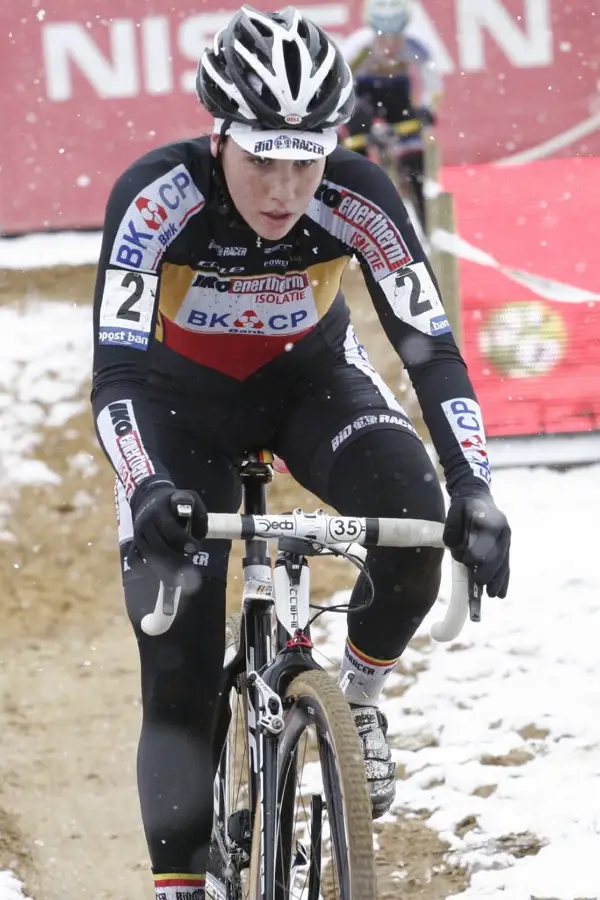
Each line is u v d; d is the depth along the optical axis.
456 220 21.22
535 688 14.09
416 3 28.67
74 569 18.14
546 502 19.52
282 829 7.77
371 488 8.72
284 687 7.86
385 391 9.41
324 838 11.16
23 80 29.58
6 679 15.30
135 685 15.05
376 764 8.91
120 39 29.47
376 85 28.12
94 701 14.72
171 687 8.65
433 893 10.57
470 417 8.16
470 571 7.32
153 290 8.36
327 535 7.24
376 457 8.77
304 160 7.84
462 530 7.27
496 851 11.09
